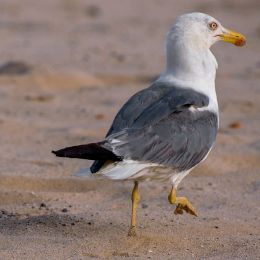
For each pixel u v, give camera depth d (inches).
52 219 450.3
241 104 788.0
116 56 1095.6
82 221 448.8
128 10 1659.7
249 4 1678.2
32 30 1333.7
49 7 1642.5
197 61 446.3
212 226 449.4
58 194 514.0
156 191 523.5
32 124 697.6
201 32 454.9
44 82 880.3
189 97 421.7
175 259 392.2
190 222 456.1
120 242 415.2
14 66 928.9
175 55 446.9
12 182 528.4
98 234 427.8
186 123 412.5
